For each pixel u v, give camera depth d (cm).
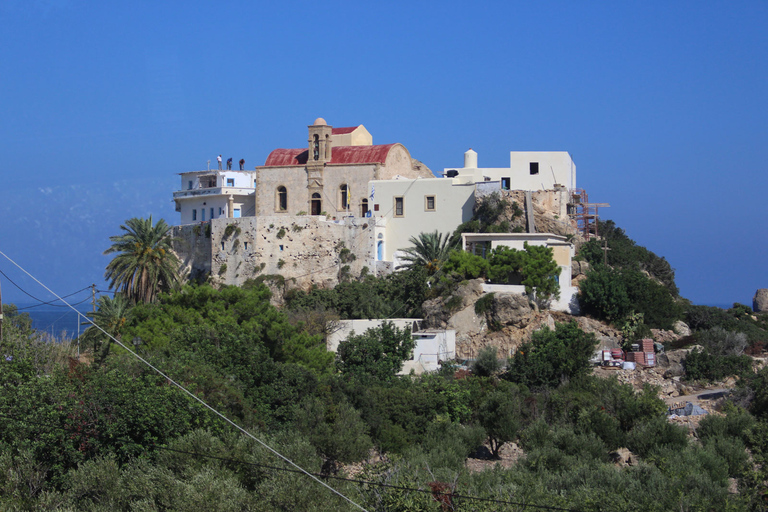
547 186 10194
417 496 3559
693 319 8325
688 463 4391
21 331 6028
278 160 10169
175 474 3762
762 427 5034
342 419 4859
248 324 6206
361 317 8181
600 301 7812
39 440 3841
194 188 11169
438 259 8531
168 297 6981
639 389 6588
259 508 3481
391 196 9512
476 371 6775
